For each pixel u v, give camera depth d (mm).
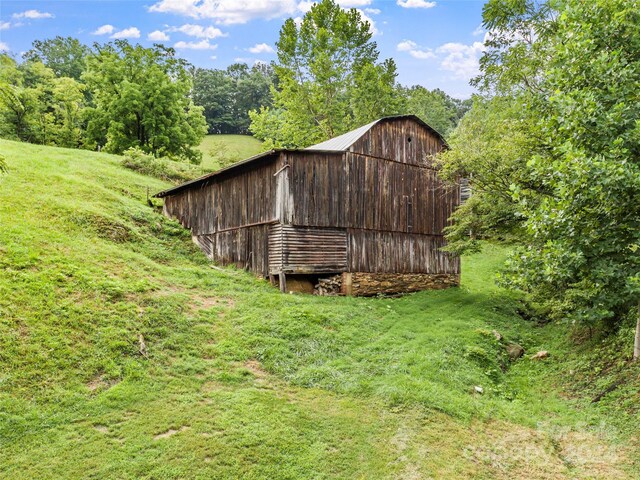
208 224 20703
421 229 20484
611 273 6906
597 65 7520
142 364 8914
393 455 6906
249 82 90562
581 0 8117
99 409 7285
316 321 12594
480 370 10633
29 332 8836
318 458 6637
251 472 6117
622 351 10000
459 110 88938
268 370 9672
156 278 14203
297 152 16391
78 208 17812
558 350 12055
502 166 14062
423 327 13453
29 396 7277
